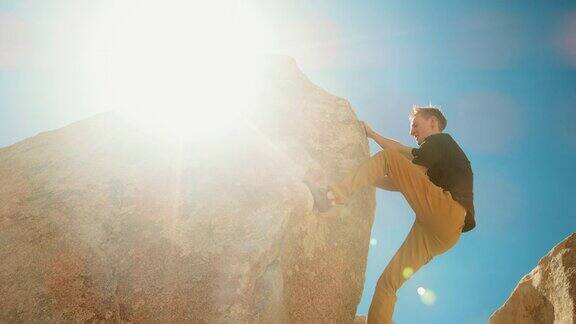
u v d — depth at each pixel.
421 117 3.92
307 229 3.41
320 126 4.07
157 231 2.98
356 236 3.94
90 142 3.75
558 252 4.52
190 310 2.62
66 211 3.10
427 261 3.69
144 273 2.78
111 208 3.13
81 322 2.56
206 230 2.97
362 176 3.36
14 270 2.76
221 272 2.72
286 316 2.97
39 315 2.56
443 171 3.44
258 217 3.02
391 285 3.68
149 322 2.60
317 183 3.53
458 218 3.34
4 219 3.08
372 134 4.38
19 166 3.58
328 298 3.46
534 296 4.63
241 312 2.58
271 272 2.85
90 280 2.75
